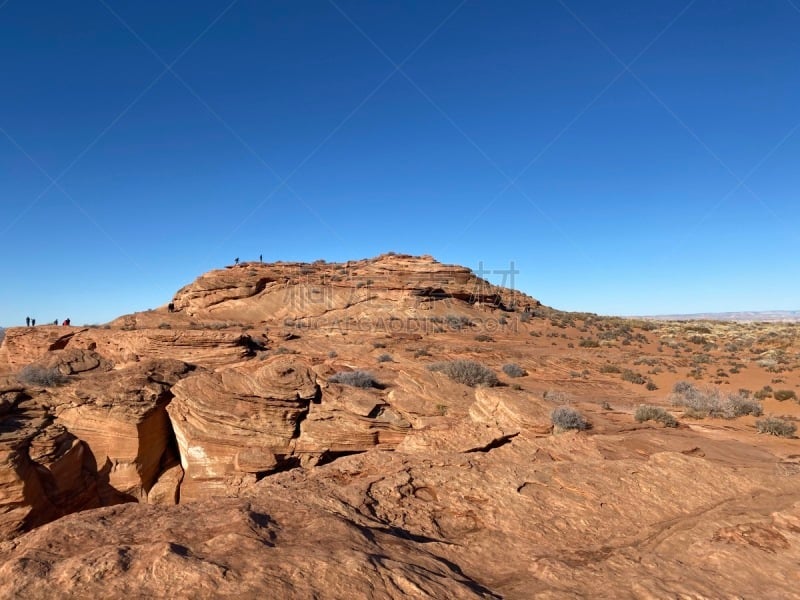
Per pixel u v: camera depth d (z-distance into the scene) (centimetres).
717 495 834
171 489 1695
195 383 1795
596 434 1502
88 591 374
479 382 2589
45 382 1906
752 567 569
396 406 1855
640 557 589
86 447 1686
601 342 5641
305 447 1662
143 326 5344
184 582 384
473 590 455
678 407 2392
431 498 796
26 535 516
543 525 710
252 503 638
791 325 8350
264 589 384
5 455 1407
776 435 1811
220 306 6338
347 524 586
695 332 7156
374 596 402
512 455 1073
